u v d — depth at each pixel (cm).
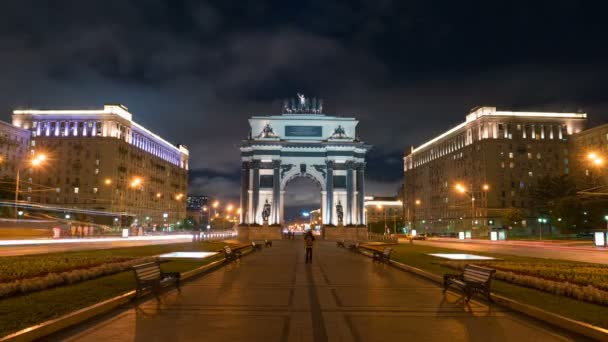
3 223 8362
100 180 13225
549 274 2116
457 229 14100
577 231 10181
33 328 1105
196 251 4278
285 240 9212
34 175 13238
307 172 10294
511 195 12288
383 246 5841
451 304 1619
